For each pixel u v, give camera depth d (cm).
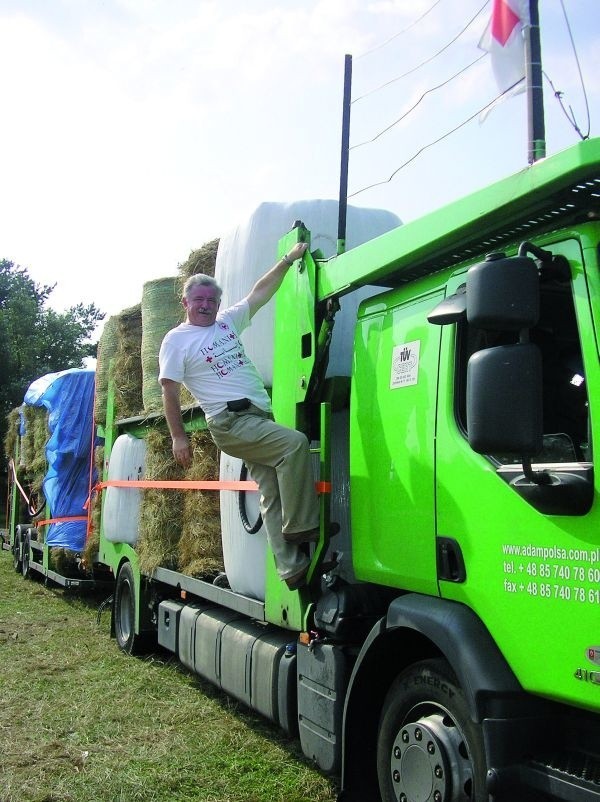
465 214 310
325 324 412
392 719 340
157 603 712
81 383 1004
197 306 454
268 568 461
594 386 258
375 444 368
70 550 1009
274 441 412
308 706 403
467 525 306
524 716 277
